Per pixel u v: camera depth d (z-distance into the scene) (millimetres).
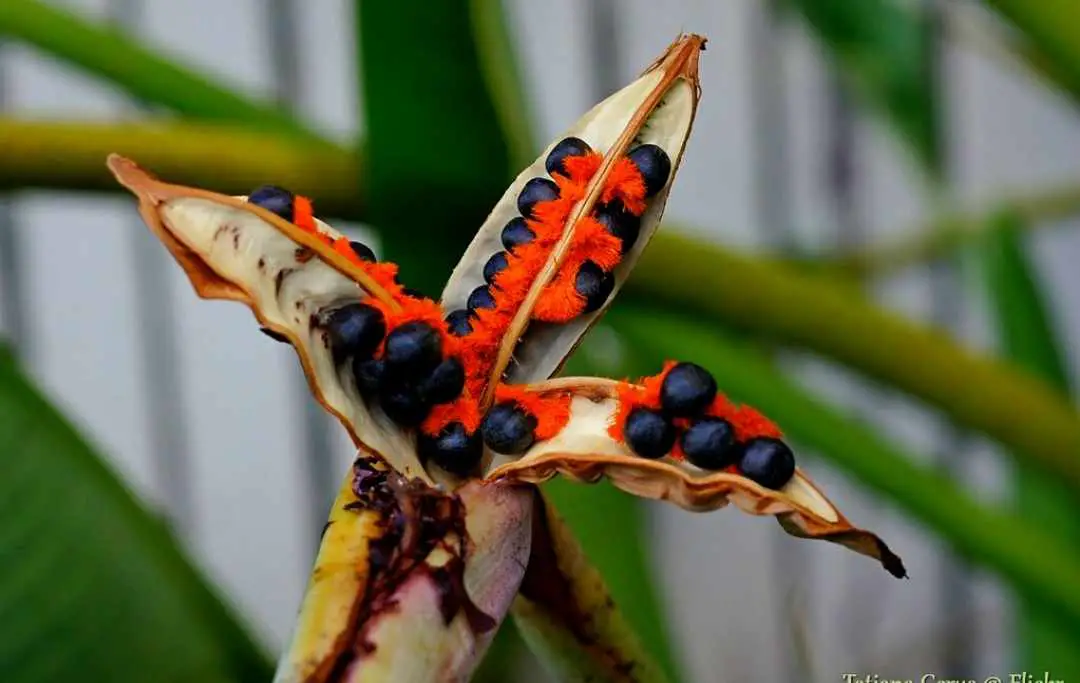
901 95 937
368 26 555
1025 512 822
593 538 640
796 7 956
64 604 591
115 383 1381
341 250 456
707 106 1433
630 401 455
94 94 1269
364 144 563
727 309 581
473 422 461
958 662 1622
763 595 1560
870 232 1477
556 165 495
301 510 1471
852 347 580
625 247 492
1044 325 836
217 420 1423
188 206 438
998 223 869
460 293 494
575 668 474
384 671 436
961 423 590
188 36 1295
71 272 1342
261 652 605
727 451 448
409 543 443
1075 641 623
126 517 607
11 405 607
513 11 1058
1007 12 568
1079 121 1403
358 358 455
